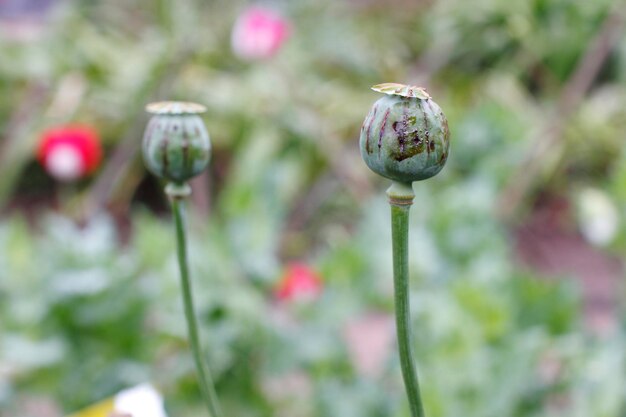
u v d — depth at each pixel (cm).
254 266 170
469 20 470
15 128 401
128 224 387
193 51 375
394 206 69
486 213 182
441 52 466
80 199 392
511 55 466
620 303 177
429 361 143
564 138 384
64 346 154
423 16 509
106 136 399
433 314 144
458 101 435
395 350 157
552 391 146
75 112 399
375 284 180
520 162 306
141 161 392
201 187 328
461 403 139
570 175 412
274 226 205
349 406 148
